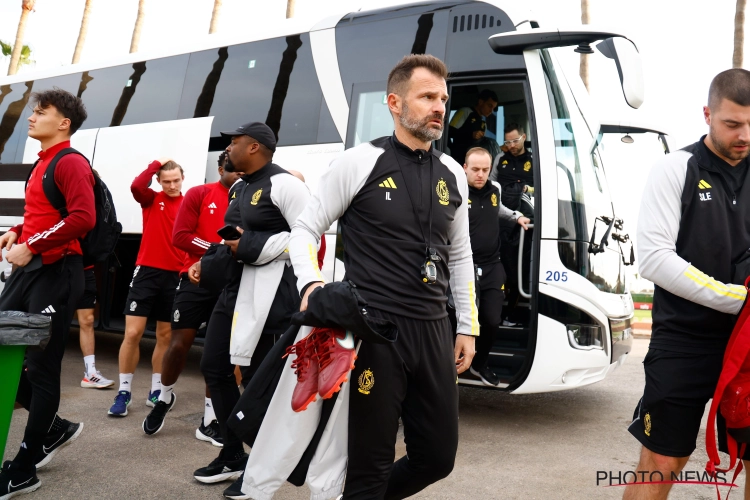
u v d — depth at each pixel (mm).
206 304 4473
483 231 5102
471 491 3738
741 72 2355
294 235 2418
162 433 4660
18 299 3430
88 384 6086
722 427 2621
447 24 5816
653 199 2469
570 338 5098
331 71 6371
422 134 2328
